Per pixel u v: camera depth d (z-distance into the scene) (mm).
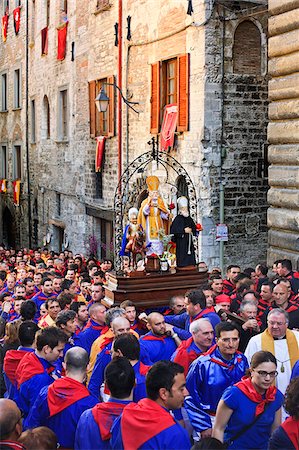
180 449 4797
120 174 20094
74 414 5652
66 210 25422
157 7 17844
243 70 16281
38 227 29172
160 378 4938
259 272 11273
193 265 10836
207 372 6125
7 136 33188
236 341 6109
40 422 5754
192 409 6066
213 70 15898
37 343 6484
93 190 22578
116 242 12172
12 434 4844
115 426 5043
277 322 6715
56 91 26047
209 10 15719
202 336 6684
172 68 17656
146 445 4781
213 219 16125
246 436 5531
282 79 12812
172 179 17328
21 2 30562
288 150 12695
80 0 23188
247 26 16234
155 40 18000
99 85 21828
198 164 16141
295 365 6398
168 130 17344
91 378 6816
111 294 10289
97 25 21719
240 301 9242
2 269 16906
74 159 24328
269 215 13148
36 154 29172
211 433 5746
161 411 4926
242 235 16406
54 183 26719
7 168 33406
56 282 11953
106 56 21156
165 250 10742
